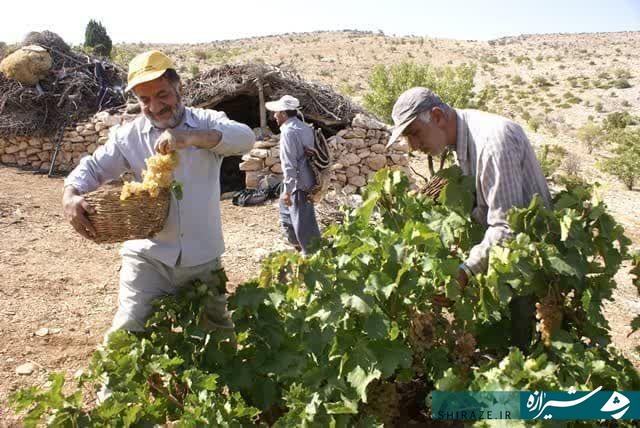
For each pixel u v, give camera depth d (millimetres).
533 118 43562
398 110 2969
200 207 3016
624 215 12977
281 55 84125
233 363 3014
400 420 3338
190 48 98188
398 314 2975
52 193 10297
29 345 4285
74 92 13281
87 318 4871
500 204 2887
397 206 3469
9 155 12898
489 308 2912
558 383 2479
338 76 69625
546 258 2820
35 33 14188
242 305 2938
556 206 3041
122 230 2668
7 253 6398
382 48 94312
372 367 2676
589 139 30844
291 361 2885
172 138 2707
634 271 3217
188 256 3016
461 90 24125
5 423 3299
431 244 2914
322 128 12641
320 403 2648
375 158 11508
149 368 2699
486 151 2867
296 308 3082
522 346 3209
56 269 6047
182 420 2436
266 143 11039
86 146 12766
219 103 13562
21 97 12719
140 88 2770
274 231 8406
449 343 3137
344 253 3086
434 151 3029
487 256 2885
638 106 53125
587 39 120125
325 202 9109
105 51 41281
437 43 107375
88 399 3514
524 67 84562
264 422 2947
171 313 3016
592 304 2922
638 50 101438
